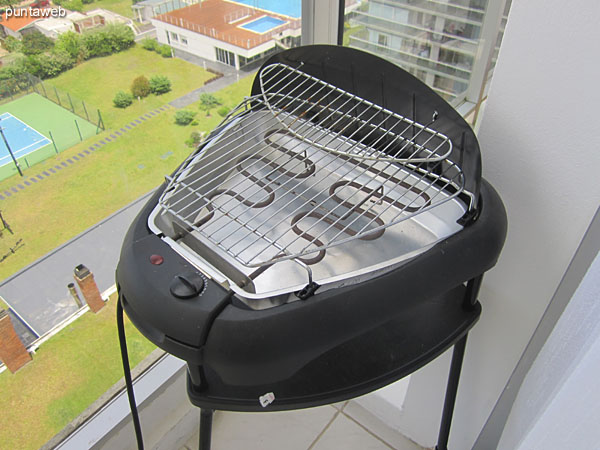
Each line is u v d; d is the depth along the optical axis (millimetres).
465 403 1104
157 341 611
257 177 773
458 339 789
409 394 1183
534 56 651
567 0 592
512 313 894
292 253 677
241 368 587
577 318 586
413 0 1234
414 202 735
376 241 699
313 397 707
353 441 1289
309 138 804
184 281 597
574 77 637
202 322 582
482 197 720
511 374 982
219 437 1285
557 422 449
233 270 656
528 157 731
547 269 807
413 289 631
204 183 769
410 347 767
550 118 683
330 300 604
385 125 792
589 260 755
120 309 725
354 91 796
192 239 693
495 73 697
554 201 740
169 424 1235
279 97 859
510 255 833
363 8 1215
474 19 1274
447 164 731
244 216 725
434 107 703
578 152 683
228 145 786
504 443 876
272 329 582
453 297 838
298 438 1288
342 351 762
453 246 658
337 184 759
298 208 711
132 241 666
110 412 1088
